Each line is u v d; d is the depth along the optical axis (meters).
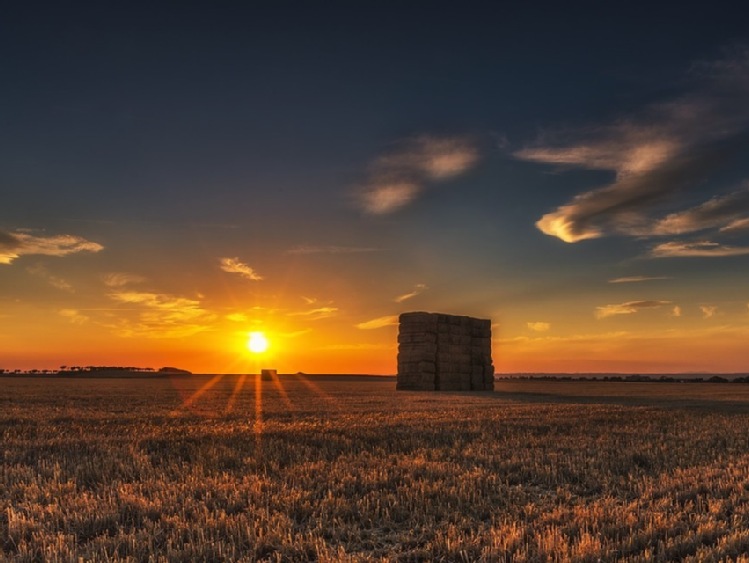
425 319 52.31
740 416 24.16
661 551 6.70
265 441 14.45
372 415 22.61
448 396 40.62
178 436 15.15
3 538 7.11
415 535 7.67
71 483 9.74
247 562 6.38
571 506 9.27
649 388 69.12
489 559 6.53
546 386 79.06
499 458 12.58
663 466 12.41
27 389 45.06
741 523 7.98
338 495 9.44
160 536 7.24
